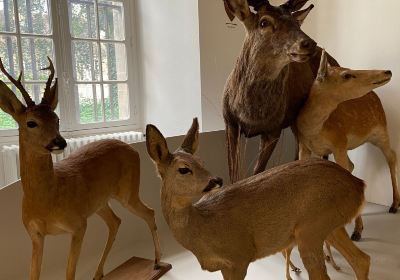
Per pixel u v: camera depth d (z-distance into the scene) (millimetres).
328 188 1396
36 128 1454
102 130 3539
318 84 2012
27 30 3107
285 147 3148
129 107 3707
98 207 1812
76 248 1646
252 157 3059
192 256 2232
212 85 3201
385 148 2643
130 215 2398
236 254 1388
